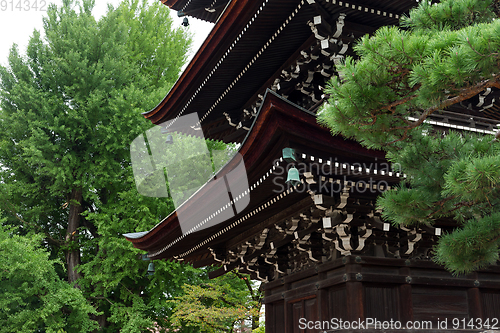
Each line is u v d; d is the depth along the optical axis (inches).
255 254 387.5
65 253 910.4
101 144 829.2
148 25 1030.4
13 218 881.5
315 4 296.2
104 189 932.0
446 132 360.2
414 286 285.1
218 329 700.0
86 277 805.9
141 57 991.6
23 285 724.0
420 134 213.5
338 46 317.7
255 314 706.2
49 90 874.8
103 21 919.7
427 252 297.6
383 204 200.4
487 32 140.3
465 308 293.3
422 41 163.6
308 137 219.0
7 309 710.5
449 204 203.3
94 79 856.3
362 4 303.6
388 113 193.0
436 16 195.6
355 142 232.4
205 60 389.7
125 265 789.9
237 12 326.3
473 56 143.9
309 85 379.9
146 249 462.9
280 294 365.1
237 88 431.2
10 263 705.0
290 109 211.8
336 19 308.3
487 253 194.1
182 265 824.9
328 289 299.7
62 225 962.7
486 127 388.8
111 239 807.7
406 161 207.9
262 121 216.5
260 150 230.2
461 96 175.3
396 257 285.1
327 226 263.1
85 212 826.8
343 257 276.7
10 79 863.7
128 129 848.9
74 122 844.0
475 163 160.9
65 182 850.8
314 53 339.3
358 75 173.5
